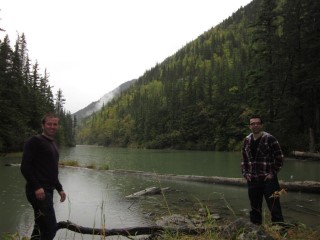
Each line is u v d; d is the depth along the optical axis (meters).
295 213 7.58
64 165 21.12
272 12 32.12
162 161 27.48
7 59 45.22
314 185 10.27
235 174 16.77
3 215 7.63
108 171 17.52
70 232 6.15
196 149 67.44
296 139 29.42
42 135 4.74
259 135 5.69
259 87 32.12
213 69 116.38
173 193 10.77
